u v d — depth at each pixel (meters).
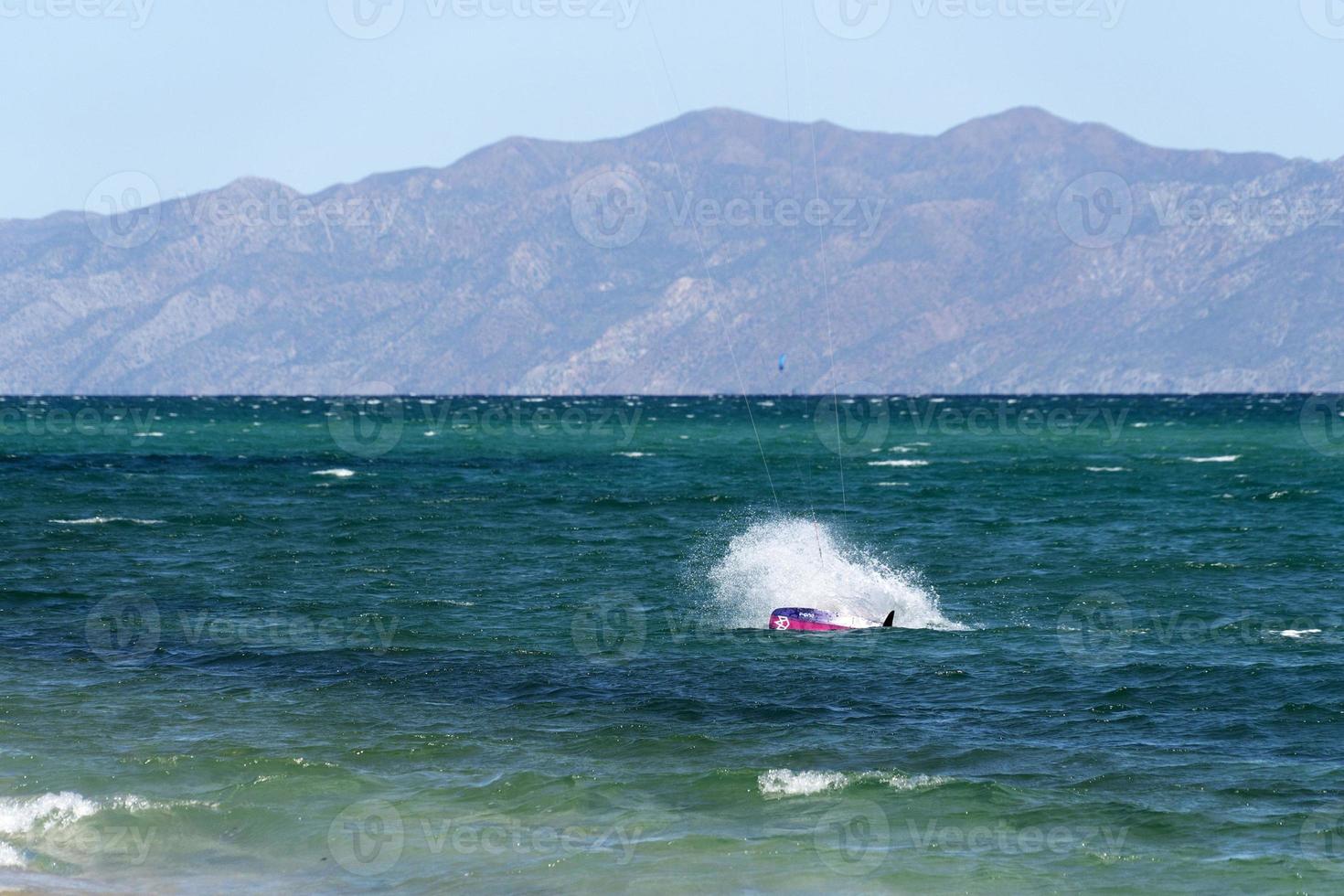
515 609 99.06
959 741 63.12
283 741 62.06
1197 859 48.75
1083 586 110.75
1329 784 56.81
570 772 58.09
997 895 45.91
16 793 54.91
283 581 111.81
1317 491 197.25
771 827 52.09
